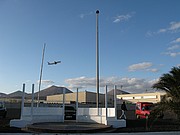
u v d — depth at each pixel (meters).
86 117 22.25
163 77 15.63
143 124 20.83
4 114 29.31
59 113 22.75
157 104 15.44
